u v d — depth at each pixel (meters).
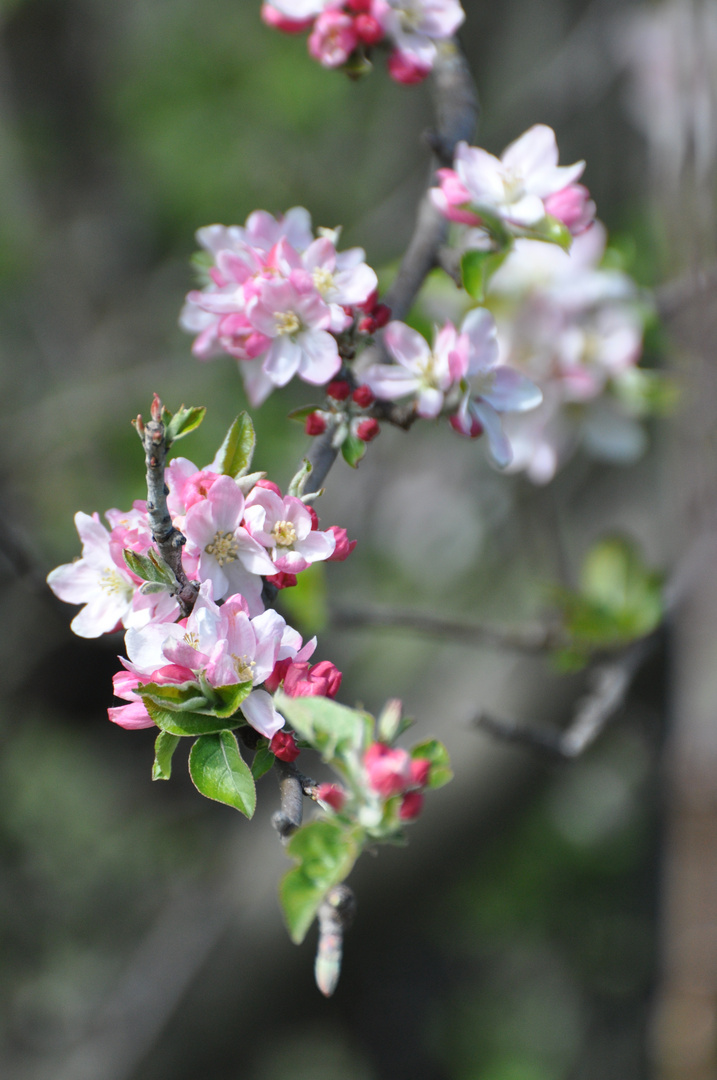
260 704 1.45
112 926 7.02
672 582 3.36
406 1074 6.99
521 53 6.31
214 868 6.35
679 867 3.12
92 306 7.29
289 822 1.38
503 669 4.52
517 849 6.75
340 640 6.86
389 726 1.36
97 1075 5.33
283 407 5.97
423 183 6.12
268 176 6.71
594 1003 6.91
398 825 1.31
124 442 6.02
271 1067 6.89
